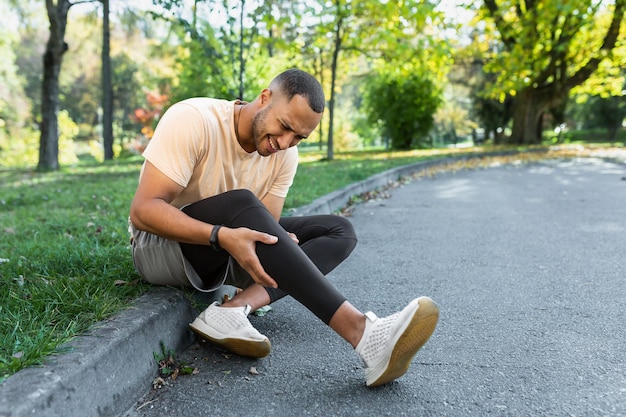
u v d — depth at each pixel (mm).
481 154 15008
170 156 1755
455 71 28766
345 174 7934
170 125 1774
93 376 1441
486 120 27969
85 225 3834
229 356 1945
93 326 1673
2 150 25406
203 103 1886
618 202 6023
